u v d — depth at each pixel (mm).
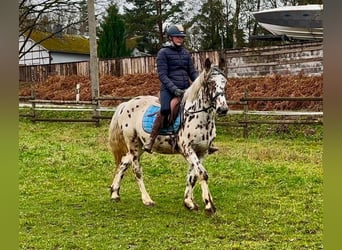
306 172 10422
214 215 7426
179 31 7746
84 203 8508
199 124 7426
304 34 26000
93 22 20781
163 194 9102
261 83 20312
